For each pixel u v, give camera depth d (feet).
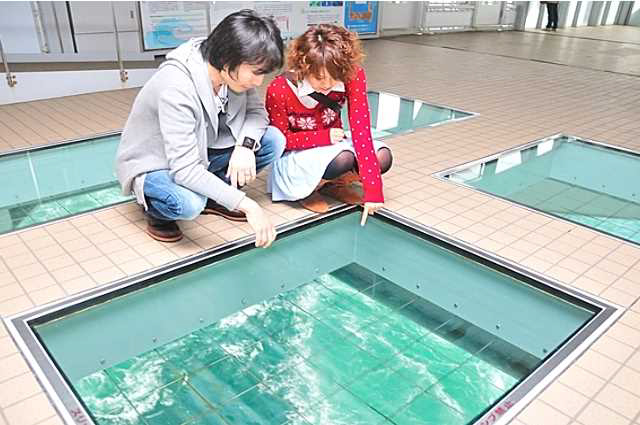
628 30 34.86
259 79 4.97
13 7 12.72
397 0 26.68
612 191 8.68
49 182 8.32
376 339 5.46
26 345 4.35
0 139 9.65
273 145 6.42
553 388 4.11
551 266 5.76
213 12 17.79
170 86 5.00
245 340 5.42
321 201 7.01
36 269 5.43
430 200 7.36
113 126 10.60
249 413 4.44
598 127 11.54
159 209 5.59
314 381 4.86
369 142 6.26
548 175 9.11
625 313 4.99
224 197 5.05
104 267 5.49
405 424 4.36
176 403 4.53
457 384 4.83
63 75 12.87
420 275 6.63
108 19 14.75
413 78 16.81
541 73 18.35
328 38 5.56
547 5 33.19
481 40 27.35
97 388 4.64
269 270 6.43
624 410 3.90
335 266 6.87
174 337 5.44
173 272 5.47
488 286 5.97
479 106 13.24
